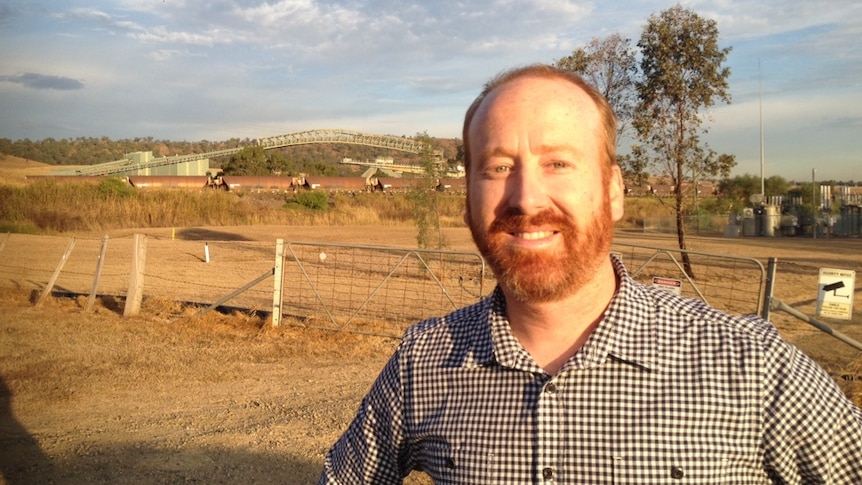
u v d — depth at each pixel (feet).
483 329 5.26
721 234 122.52
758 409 4.50
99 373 25.94
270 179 199.72
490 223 4.90
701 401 4.53
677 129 54.75
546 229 4.76
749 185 213.46
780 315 36.47
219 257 63.36
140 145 561.84
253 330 33.06
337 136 313.53
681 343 4.69
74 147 507.71
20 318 35.01
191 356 28.63
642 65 55.21
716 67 53.88
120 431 20.20
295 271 53.31
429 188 58.39
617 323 4.77
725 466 4.48
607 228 4.97
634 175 56.39
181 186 191.62
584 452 4.65
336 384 25.13
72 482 16.72
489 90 5.18
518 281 4.77
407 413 5.47
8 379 24.85
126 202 111.96
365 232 105.50
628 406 4.62
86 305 38.42
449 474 5.07
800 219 129.39
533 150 4.78
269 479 17.07
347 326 32.91
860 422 4.56
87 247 69.92
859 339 30.63
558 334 5.01
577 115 4.85
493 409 4.98
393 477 5.77
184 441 19.45
